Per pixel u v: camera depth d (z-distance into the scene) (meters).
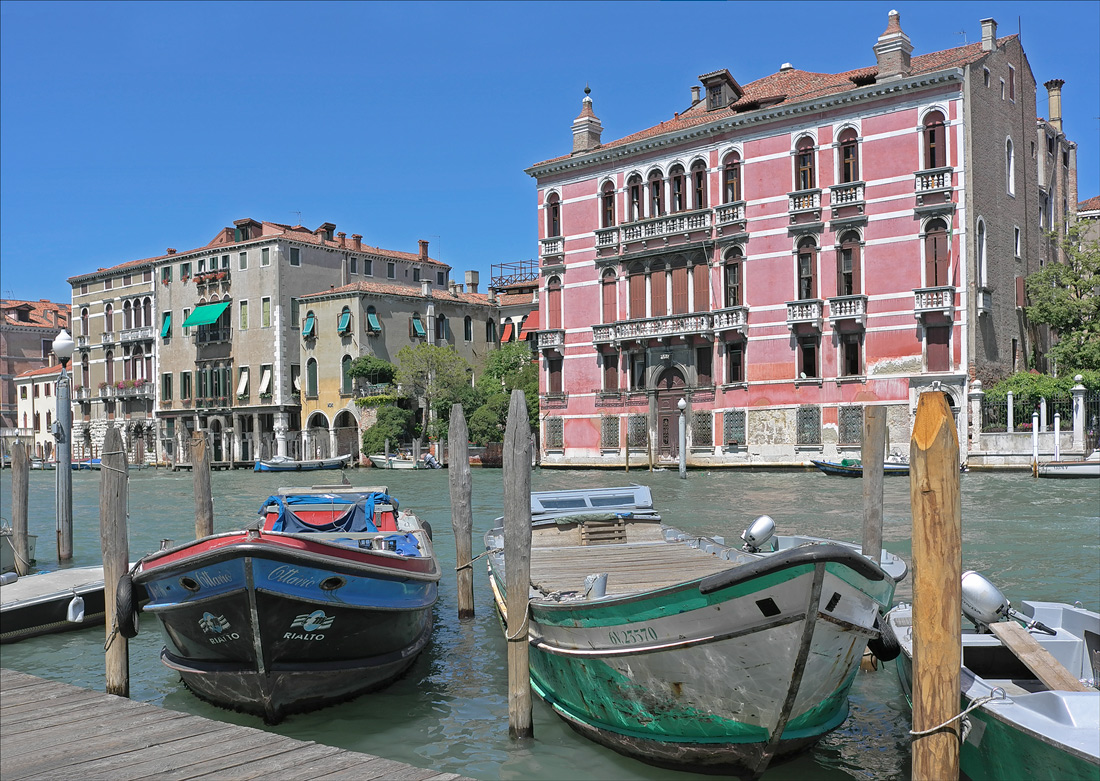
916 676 5.12
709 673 6.41
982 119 30.94
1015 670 6.85
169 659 8.73
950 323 29.97
